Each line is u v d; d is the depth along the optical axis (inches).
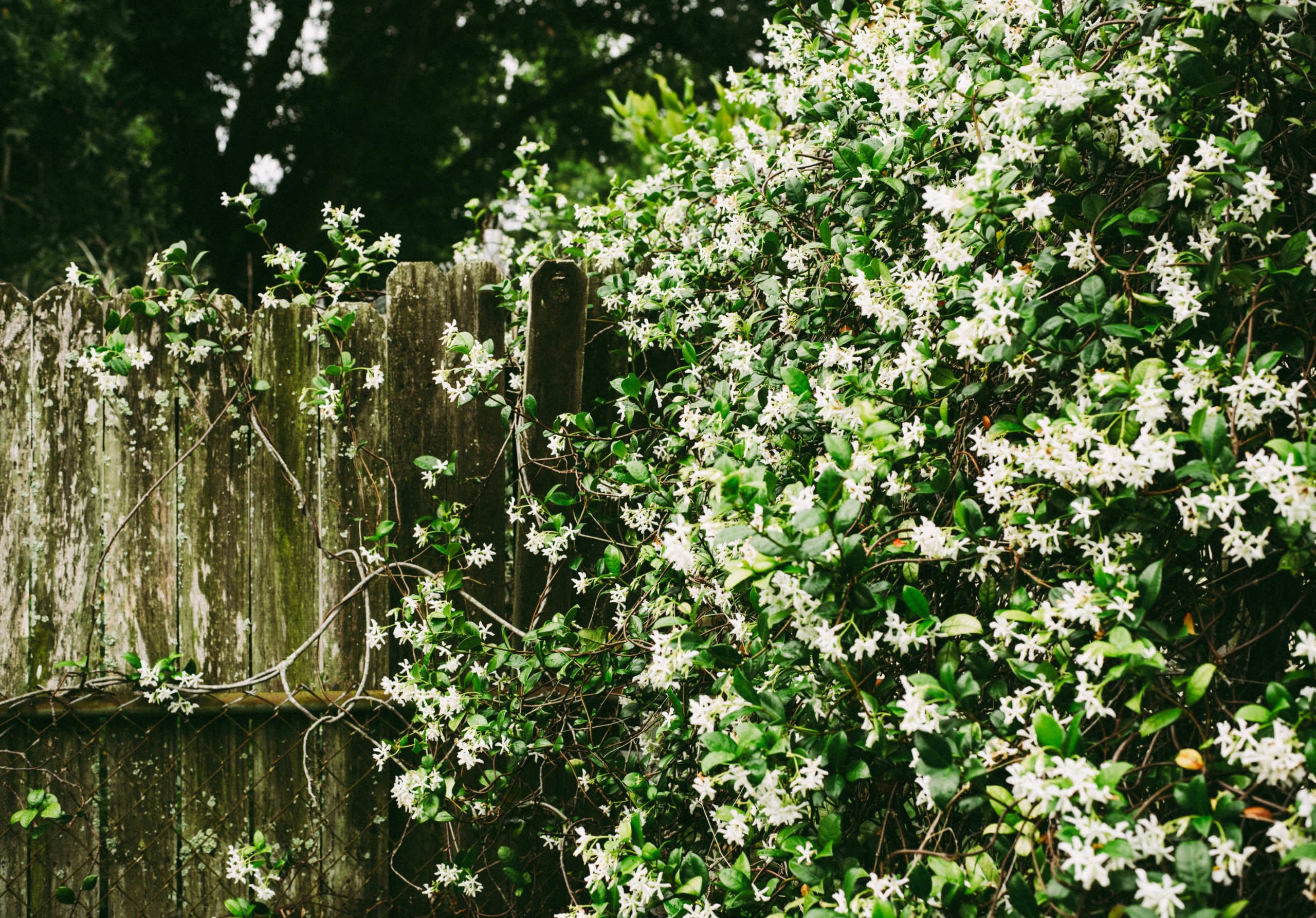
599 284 95.7
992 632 59.8
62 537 88.1
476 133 502.3
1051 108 58.9
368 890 90.3
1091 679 54.2
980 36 68.4
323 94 388.2
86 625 88.3
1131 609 50.2
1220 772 46.5
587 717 87.6
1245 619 55.8
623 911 64.7
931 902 52.9
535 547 86.4
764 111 106.3
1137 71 55.9
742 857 64.4
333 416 89.5
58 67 276.4
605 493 87.8
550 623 86.4
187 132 358.9
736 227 86.7
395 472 92.0
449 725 81.7
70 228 291.0
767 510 55.0
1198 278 56.3
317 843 89.9
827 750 56.2
